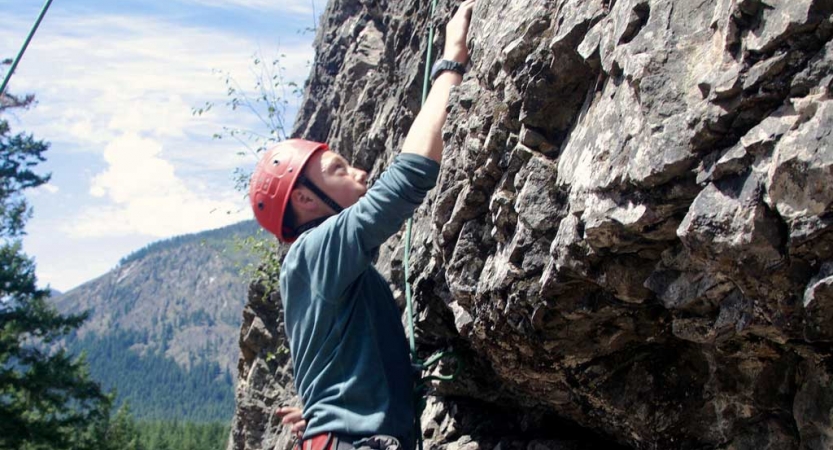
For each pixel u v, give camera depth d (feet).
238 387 35.70
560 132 10.74
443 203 13.02
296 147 11.54
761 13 7.34
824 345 8.45
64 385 83.82
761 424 10.14
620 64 8.67
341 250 10.23
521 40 10.78
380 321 10.91
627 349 11.18
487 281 11.75
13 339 82.12
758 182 7.24
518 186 10.93
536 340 11.31
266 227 11.58
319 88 33.91
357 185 11.39
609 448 13.85
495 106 11.52
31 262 88.28
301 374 10.72
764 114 7.38
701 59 8.03
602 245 9.07
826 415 8.87
